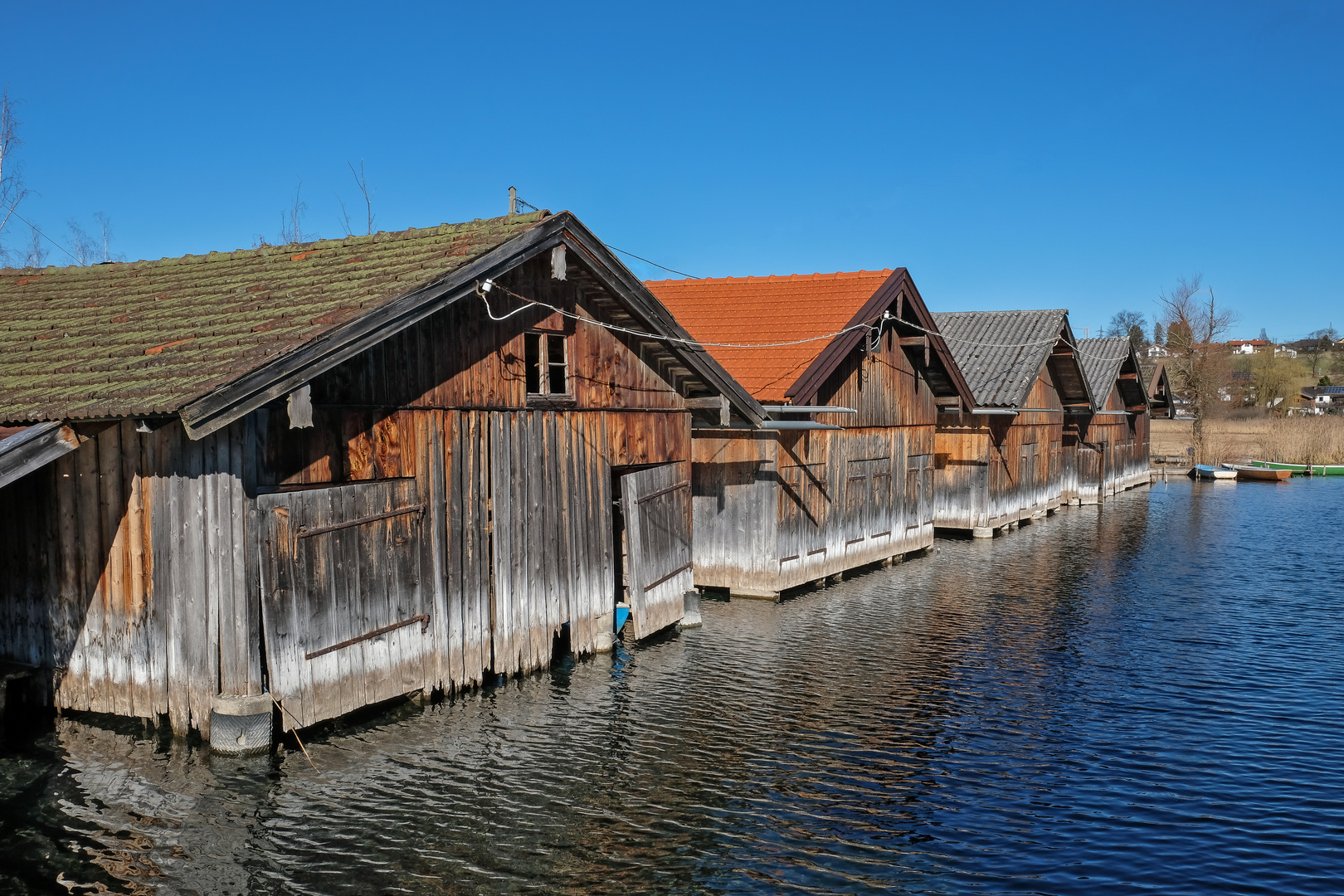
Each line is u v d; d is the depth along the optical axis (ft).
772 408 48.21
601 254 37.32
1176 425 232.12
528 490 36.76
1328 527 92.68
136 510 28.68
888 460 67.46
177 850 23.15
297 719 27.89
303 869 22.54
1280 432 171.32
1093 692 38.81
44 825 24.17
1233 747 32.76
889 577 62.59
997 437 86.43
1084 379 102.12
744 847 24.66
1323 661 43.68
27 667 31.01
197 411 23.35
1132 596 58.13
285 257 38.70
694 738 32.40
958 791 28.66
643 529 42.55
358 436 29.66
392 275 31.81
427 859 23.32
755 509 53.26
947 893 22.77
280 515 27.12
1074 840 25.64
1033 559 71.46
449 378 32.99
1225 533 88.12
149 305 35.91
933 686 39.09
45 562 30.66
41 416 25.79
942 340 70.28
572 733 32.19
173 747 28.04
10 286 43.73
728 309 60.90
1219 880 23.67
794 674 40.09
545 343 37.55
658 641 44.37
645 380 43.80
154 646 28.60
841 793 28.25
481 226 35.68
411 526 31.73
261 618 26.86
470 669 34.30
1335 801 28.45
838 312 56.80
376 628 30.45
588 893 22.16
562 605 38.75
